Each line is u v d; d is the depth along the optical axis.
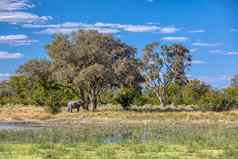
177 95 113.25
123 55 79.62
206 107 74.38
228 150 28.17
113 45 79.75
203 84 98.88
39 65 81.75
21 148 28.91
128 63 77.50
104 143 32.78
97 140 34.44
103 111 72.94
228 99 74.44
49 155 25.72
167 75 114.12
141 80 81.19
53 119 62.41
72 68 75.62
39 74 82.25
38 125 53.09
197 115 62.88
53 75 77.25
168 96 113.81
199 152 27.80
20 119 62.31
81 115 65.69
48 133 39.47
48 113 69.19
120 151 28.22
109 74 74.69
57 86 86.31
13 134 38.44
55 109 70.38
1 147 29.11
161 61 114.31
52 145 30.30
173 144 32.00
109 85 79.50
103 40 78.62
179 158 25.53
